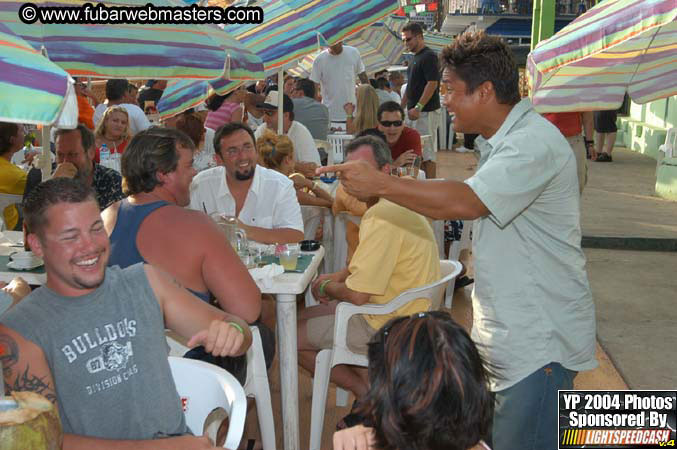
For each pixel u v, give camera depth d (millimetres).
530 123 2285
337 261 5668
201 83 4973
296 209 4258
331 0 5168
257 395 3320
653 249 7727
